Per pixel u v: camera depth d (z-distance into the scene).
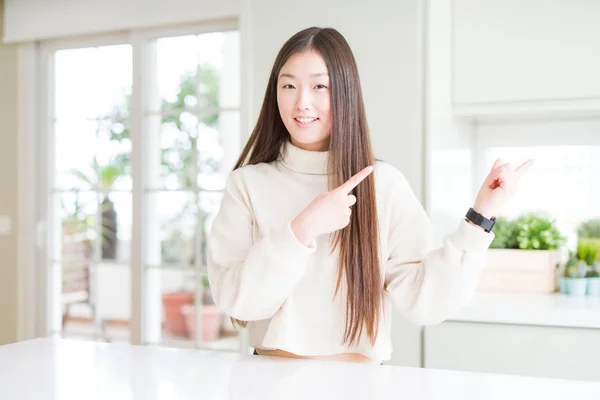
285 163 1.25
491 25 2.21
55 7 3.19
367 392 0.83
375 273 1.15
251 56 2.32
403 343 2.09
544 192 2.54
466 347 2.01
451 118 2.29
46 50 3.36
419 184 2.09
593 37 2.10
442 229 2.18
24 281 3.40
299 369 0.95
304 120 1.15
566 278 2.22
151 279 3.16
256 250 1.05
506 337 1.96
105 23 3.07
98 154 3.38
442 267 1.10
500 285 2.32
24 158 3.39
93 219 3.41
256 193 1.23
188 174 4.48
